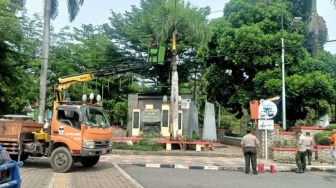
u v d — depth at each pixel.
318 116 27.31
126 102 38.56
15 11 23.11
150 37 33.91
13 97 24.48
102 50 38.22
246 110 32.34
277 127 20.72
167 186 11.48
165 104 28.55
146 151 21.00
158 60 24.62
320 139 19.75
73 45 35.47
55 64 31.98
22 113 29.44
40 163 16.48
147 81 40.50
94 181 11.91
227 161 18.56
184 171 15.20
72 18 27.12
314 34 25.58
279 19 26.92
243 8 27.77
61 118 14.33
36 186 10.80
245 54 26.33
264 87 25.83
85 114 14.30
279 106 28.30
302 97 26.19
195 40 24.64
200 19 24.22
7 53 23.58
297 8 30.25
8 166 6.30
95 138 14.25
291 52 26.00
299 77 25.27
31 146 14.50
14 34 22.19
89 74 20.92
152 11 26.08
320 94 25.59
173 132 23.33
